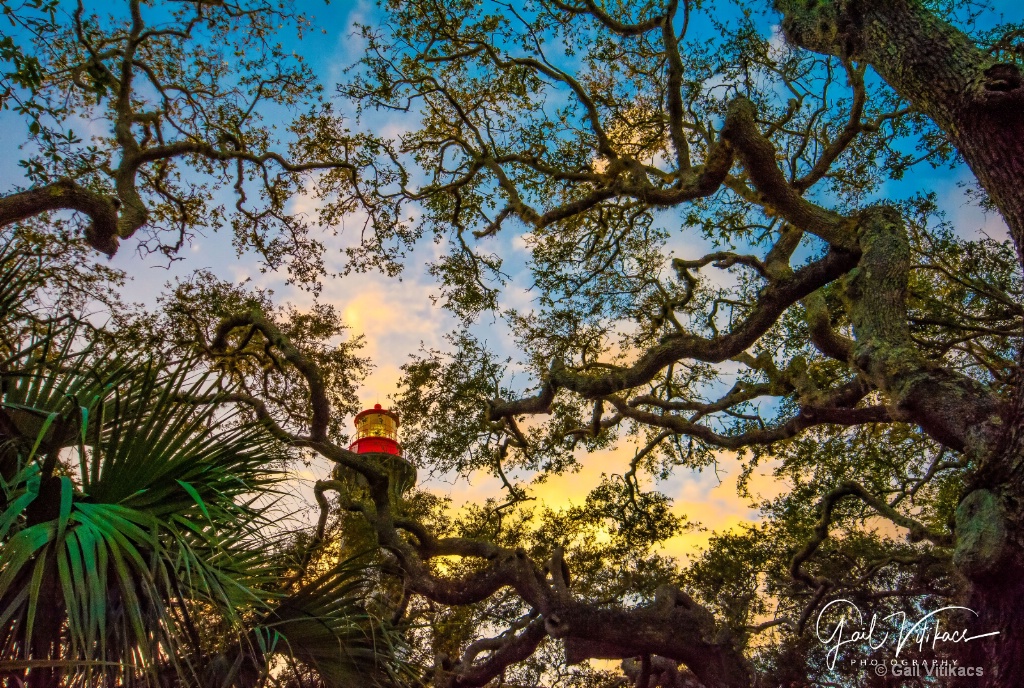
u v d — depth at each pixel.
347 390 9.80
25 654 2.66
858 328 6.20
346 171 10.48
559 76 9.59
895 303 6.16
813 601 8.87
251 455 3.76
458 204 10.56
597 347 10.62
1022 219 4.37
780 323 9.95
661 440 10.98
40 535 2.91
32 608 2.69
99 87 7.61
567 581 8.12
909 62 5.07
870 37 5.43
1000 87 4.50
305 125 10.16
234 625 3.20
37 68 6.00
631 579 11.03
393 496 9.59
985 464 4.39
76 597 2.92
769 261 9.02
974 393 5.09
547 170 9.88
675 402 9.73
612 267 10.82
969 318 9.46
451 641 10.02
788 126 10.47
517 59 9.84
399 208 10.48
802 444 10.53
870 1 5.50
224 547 3.58
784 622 9.81
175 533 3.24
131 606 2.92
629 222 10.73
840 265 6.86
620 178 8.95
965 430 4.89
